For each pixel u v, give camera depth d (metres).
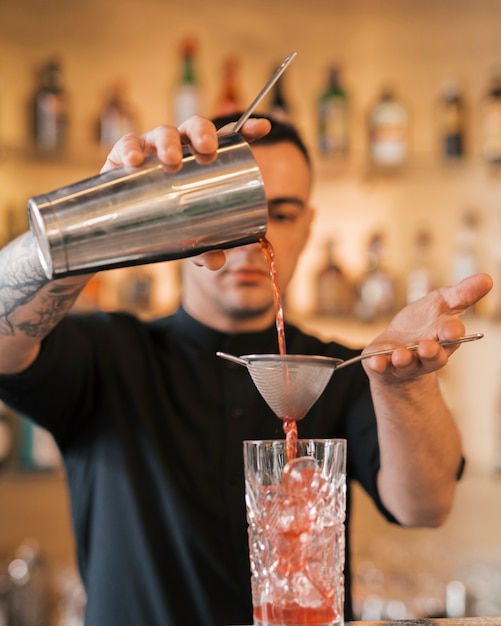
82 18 3.29
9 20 3.25
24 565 2.91
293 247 1.75
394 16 3.42
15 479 3.02
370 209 3.36
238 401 1.72
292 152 1.73
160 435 1.70
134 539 1.63
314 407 1.75
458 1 3.42
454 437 1.46
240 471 1.68
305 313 3.21
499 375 3.32
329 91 3.24
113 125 3.13
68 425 1.69
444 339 1.10
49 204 1.07
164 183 1.09
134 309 3.12
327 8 3.41
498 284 3.30
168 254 1.12
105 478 1.67
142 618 1.59
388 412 1.34
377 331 3.28
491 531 3.30
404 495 1.49
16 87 3.23
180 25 3.34
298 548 0.94
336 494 0.96
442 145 3.28
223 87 3.30
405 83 3.40
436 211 3.36
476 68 3.40
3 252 1.25
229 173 1.11
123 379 1.72
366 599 2.90
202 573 1.60
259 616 0.96
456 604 2.94
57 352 1.53
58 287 1.24
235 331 1.76
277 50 3.38
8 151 3.08
